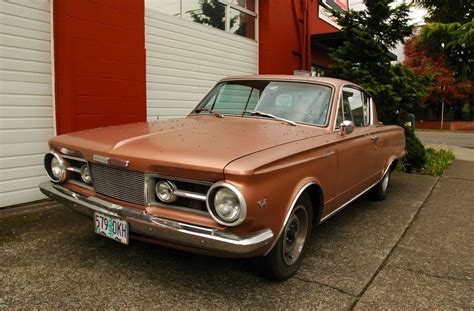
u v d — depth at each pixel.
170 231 2.49
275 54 9.34
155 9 6.40
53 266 3.14
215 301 2.70
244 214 2.32
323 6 11.39
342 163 3.68
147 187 2.65
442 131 27.73
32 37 4.71
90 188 3.08
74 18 4.84
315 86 3.98
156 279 2.98
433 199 5.98
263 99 3.99
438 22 15.41
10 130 4.57
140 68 5.77
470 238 4.19
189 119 3.93
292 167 2.79
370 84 8.24
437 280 3.15
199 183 2.48
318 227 4.44
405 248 3.84
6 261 3.21
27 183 4.77
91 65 5.09
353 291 2.92
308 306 2.68
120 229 2.72
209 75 7.64
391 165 5.85
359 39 8.45
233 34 8.26
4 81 4.48
